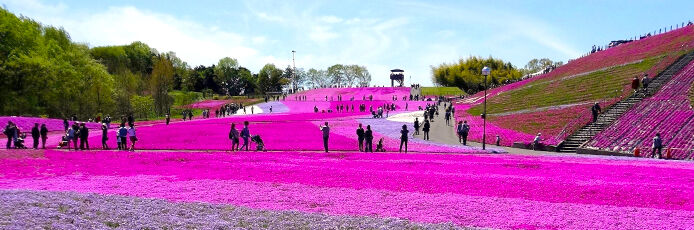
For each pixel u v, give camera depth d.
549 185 18.30
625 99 51.31
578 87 69.62
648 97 50.12
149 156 27.86
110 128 59.25
